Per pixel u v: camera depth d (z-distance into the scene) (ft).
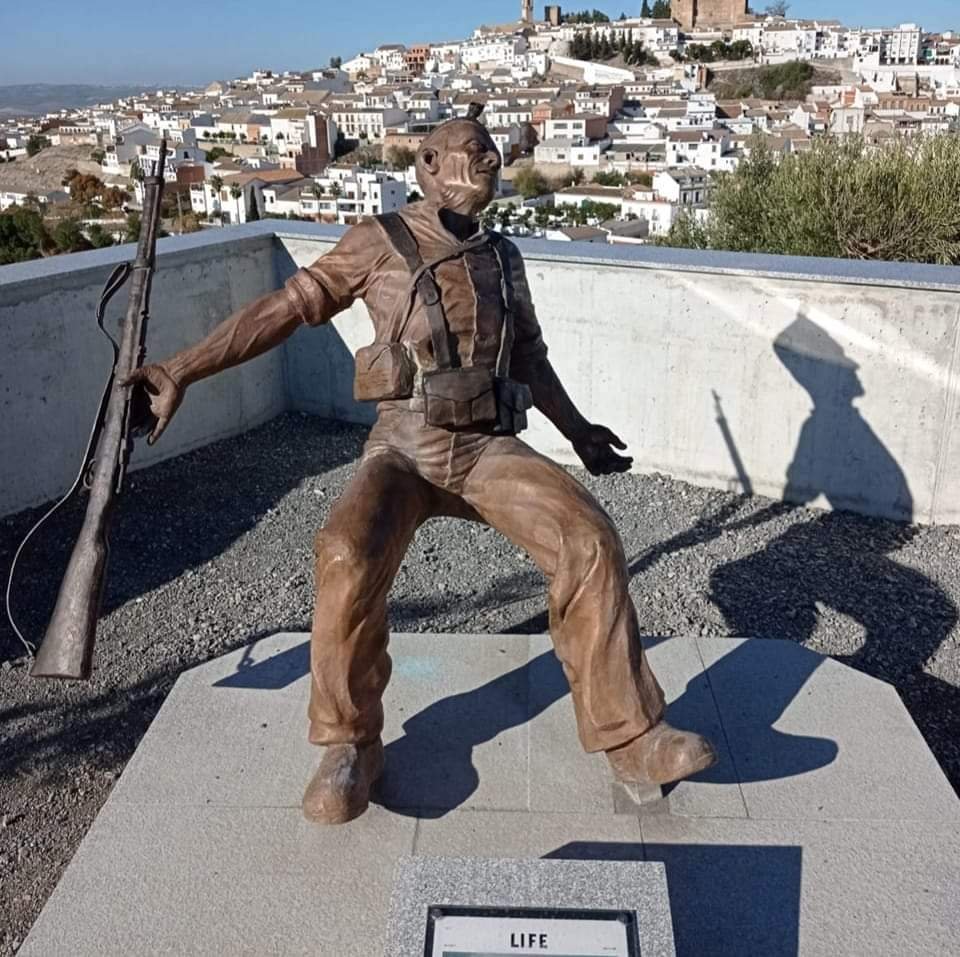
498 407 10.31
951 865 9.33
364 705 9.72
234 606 17.15
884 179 30.53
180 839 9.79
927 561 18.19
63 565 18.54
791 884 9.12
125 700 14.65
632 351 21.47
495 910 7.30
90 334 21.17
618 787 10.36
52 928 8.82
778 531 19.49
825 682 12.29
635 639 9.59
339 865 9.42
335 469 23.04
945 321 18.42
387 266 10.19
